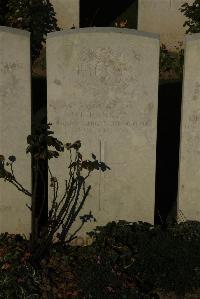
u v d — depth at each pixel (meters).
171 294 5.92
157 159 8.65
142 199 6.80
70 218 6.80
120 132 6.54
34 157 6.59
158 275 5.93
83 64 6.32
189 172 6.69
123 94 6.42
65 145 6.40
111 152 6.61
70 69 6.33
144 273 5.97
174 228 6.55
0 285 5.75
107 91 6.40
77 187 6.69
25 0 10.77
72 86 6.38
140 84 6.40
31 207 6.53
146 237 6.33
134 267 6.00
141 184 6.74
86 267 6.00
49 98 6.43
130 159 6.64
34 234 6.43
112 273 5.80
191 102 6.45
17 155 6.55
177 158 8.70
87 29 6.21
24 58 6.26
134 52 6.30
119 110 6.47
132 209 6.83
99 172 6.67
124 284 5.69
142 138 6.58
